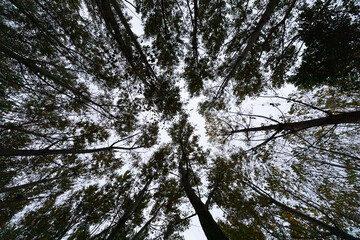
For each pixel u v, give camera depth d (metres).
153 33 7.64
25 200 8.82
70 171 11.05
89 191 10.51
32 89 7.45
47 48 7.23
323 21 5.61
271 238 7.21
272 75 8.48
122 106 9.45
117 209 9.81
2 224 8.36
